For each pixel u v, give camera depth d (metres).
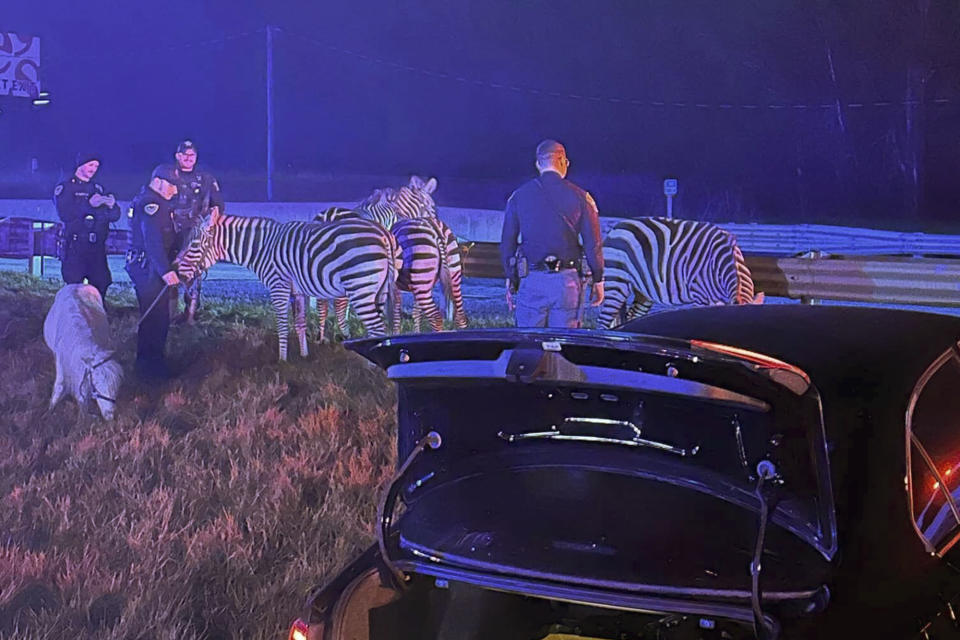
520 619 3.16
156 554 5.19
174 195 9.82
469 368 3.02
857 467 2.73
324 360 10.40
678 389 2.73
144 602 4.62
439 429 3.30
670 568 2.76
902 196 37.09
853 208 37.22
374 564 3.17
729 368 2.60
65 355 8.20
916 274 9.58
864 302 10.87
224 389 9.09
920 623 2.69
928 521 2.90
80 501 5.99
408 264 11.68
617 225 10.76
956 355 3.27
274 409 8.17
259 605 4.66
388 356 3.21
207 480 6.39
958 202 35.25
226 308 14.85
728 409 2.78
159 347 9.66
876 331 3.29
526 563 2.90
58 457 7.10
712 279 10.24
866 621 2.60
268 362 10.45
